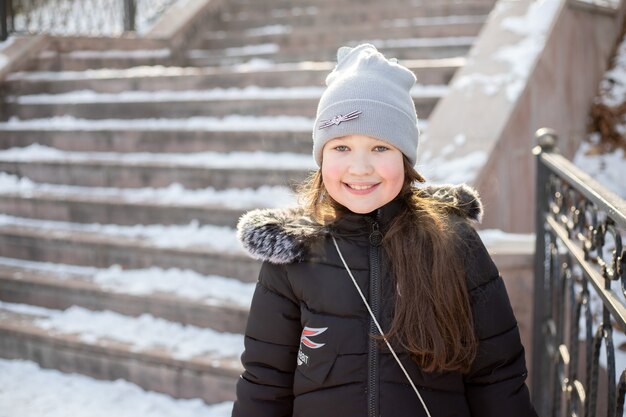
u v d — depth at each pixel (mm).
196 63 6676
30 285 3865
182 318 3443
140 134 4840
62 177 4738
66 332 3467
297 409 1561
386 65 1572
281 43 6578
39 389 3275
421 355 1479
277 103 4766
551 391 2816
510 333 1543
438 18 6242
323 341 1521
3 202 4590
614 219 1597
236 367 2994
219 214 3926
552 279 2719
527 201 3887
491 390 1539
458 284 1492
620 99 4871
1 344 3609
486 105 3646
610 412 1768
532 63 3893
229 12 7352
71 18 7109
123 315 3607
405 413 1478
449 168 3256
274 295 1620
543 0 4422
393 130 1503
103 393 3209
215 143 4617
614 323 3000
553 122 4227
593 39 4965
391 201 1598
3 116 5660
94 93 5617
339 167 1527
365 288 1532
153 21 7965
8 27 6328
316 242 1581
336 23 6641
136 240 3908
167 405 3090
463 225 1584
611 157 4531
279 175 4051
